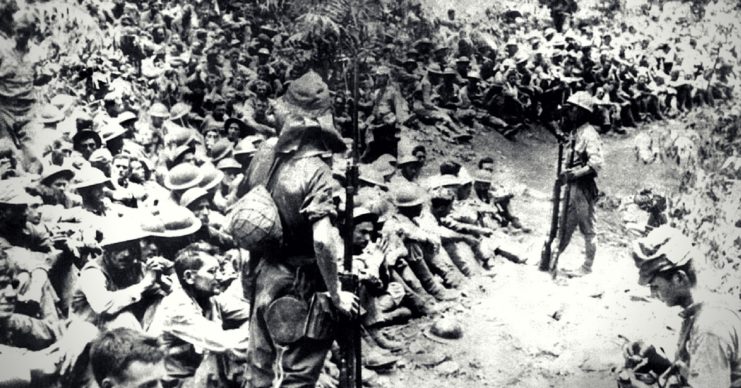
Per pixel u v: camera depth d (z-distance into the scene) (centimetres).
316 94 486
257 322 492
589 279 598
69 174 498
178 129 548
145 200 521
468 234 593
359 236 553
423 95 619
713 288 609
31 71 502
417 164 597
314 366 496
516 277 591
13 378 466
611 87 637
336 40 597
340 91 591
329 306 487
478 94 632
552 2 654
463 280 585
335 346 525
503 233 604
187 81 561
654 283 601
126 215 507
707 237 620
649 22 654
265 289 487
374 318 553
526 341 563
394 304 559
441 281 580
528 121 630
